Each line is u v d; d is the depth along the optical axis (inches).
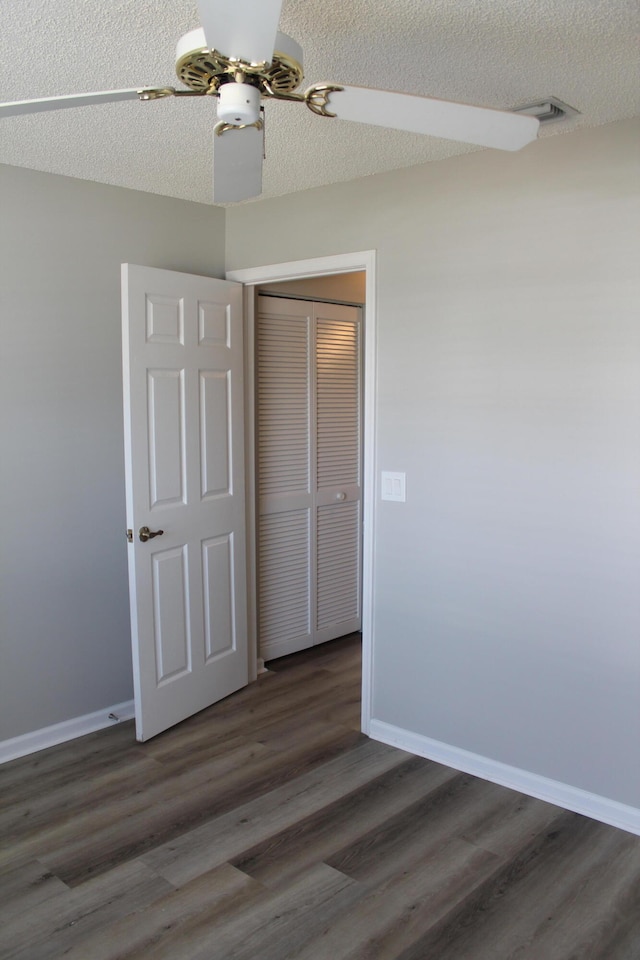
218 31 47.8
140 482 116.2
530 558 102.1
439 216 107.0
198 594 129.5
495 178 101.0
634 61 74.0
